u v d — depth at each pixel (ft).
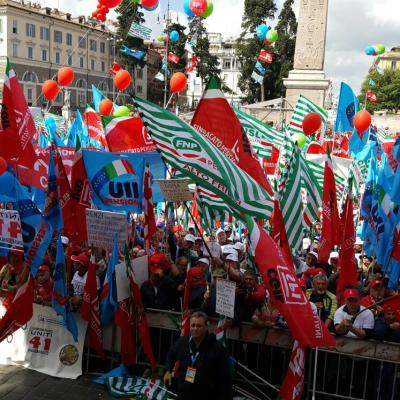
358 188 36.47
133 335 20.18
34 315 21.04
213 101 21.33
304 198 34.47
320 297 20.47
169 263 21.34
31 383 19.70
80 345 20.52
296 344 17.74
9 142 22.21
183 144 19.61
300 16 94.79
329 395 18.71
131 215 29.19
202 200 22.03
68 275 23.68
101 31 229.04
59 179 21.95
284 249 21.77
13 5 191.83
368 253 26.78
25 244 20.48
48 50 209.67
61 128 59.72
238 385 19.66
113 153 23.30
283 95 182.29
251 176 21.47
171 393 18.93
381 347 17.90
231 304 17.01
